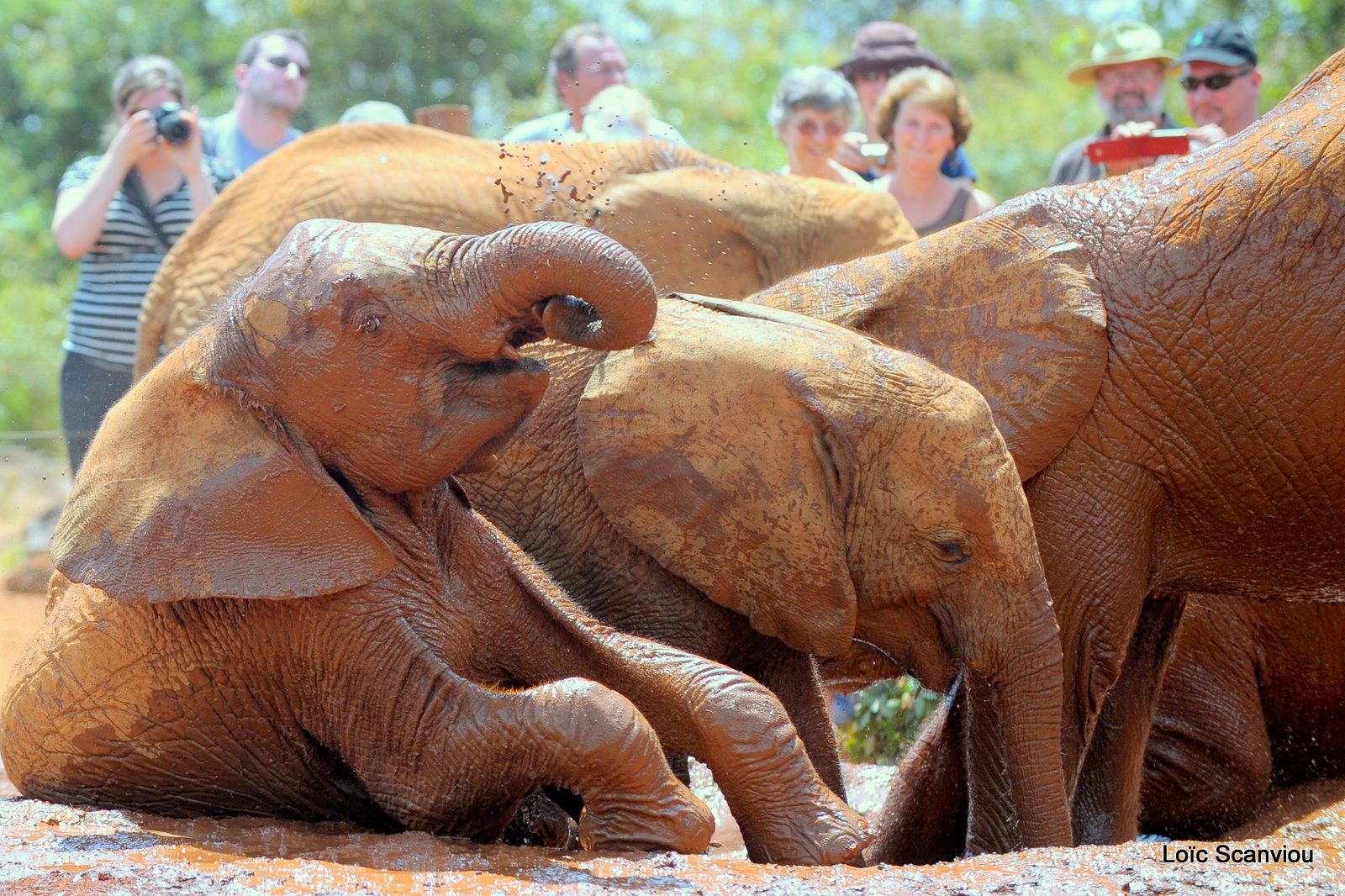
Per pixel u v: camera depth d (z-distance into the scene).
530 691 7.01
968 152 34.41
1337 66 8.92
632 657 7.28
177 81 15.92
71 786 7.70
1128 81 15.51
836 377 7.74
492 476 8.14
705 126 35.88
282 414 7.04
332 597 7.14
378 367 6.91
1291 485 8.78
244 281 7.34
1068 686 8.73
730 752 6.98
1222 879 6.31
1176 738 10.13
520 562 7.60
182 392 7.13
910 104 14.50
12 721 7.86
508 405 7.07
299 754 7.57
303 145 13.24
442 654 7.25
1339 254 8.49
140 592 6.94
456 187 13.10
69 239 14.73
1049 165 33.84
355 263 6.91
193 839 6.83
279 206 12.84
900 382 7.79
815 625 7.79
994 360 8.57
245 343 7.02
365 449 7.02
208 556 6.95
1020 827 7.93
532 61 37.75
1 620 16.67
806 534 7.70
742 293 14.03
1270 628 10.21
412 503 7.32
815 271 9.05
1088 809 9.25
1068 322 8.53
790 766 7.00
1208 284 8.59
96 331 15.07
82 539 7.09
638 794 6.86
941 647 7.99
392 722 7.16
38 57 39.47
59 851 6.52
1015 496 7.77
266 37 15.95
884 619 7.98
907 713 12.11
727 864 6.51
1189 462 8.74
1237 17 29.52
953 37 44.34
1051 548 8.68
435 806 7.11
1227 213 8.63
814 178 14.41
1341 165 8.52
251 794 7.65
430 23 36.97
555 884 6.08
